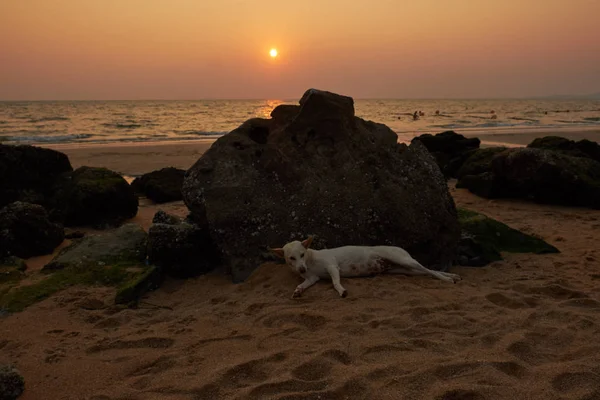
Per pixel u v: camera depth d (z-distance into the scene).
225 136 7.15
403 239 6.57
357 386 3.39
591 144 15.64
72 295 5.84
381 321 4.55
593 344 4.02
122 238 7.40
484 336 4.22
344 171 6.84
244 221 6.39
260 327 4.64
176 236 6.46
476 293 5.45
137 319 5.18
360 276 5.99
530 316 4.70
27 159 10.71
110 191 10.10
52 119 49.38
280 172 6.74
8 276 6.52
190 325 4.83
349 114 7.25
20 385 3.65
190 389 3.49
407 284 5.64
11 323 5.10
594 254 7.42
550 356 3.88
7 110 72.56
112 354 4.30
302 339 4.29
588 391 3.23
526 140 28.92
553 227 9.38
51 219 9.89
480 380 3.42
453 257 6.96
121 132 35.12
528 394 3.22
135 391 3.55
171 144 26.17
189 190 6.71
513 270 6.68
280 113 7.67
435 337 4.24
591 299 5.14
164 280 6.43
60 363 4.14
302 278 5.80
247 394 3.35
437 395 3.22
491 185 12.56
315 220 6.48
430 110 94.00
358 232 6.49
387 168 6.98
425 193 6.93
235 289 5.79
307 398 3.27
